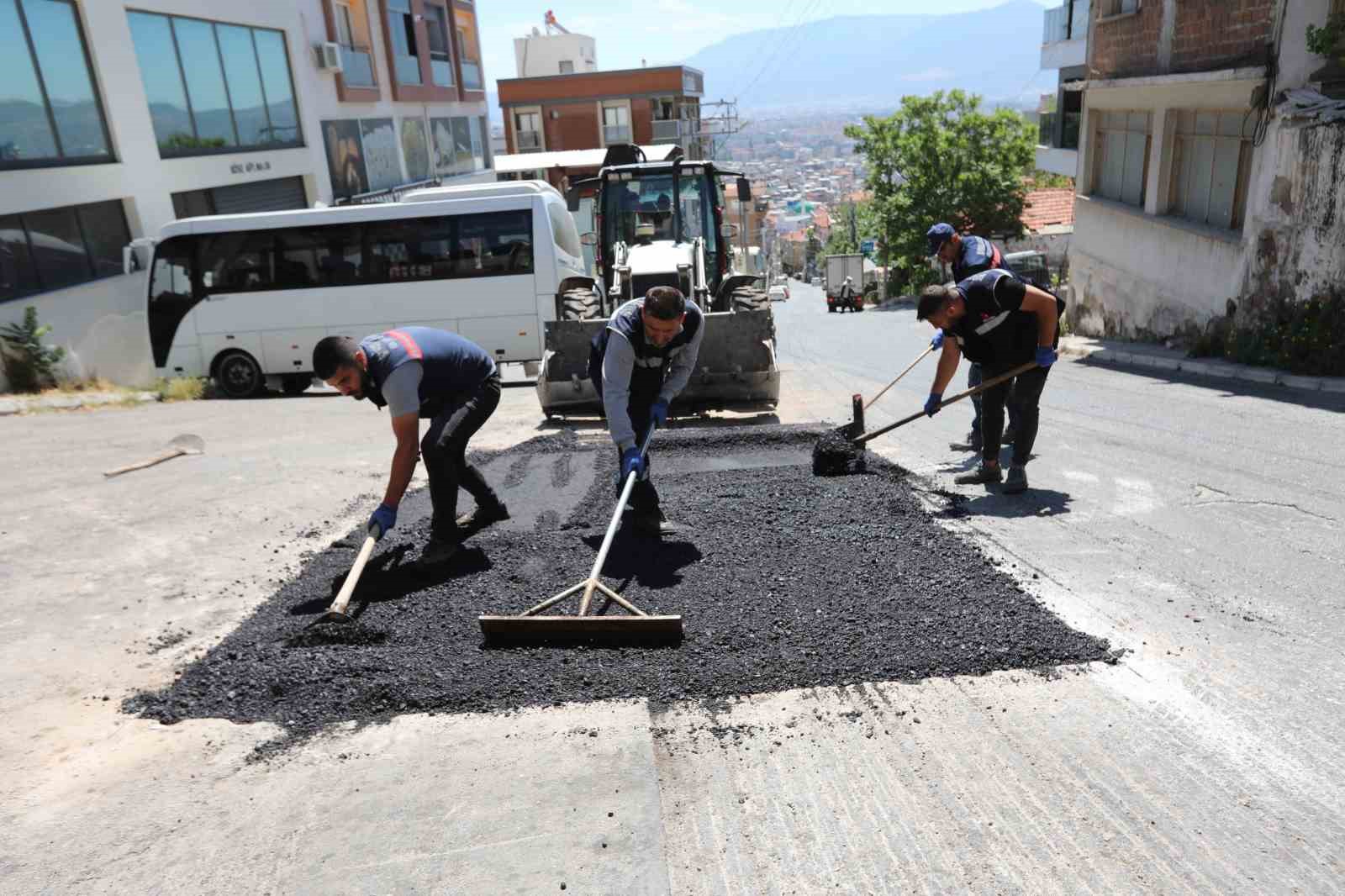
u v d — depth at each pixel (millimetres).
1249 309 10453
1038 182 52406
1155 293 13531
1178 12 12555
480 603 4016
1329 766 2564
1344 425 6629
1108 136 16141
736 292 9344
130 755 2924
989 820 2416
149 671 3539
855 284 43500
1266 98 10016
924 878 2217
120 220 15211
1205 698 2939
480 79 32250
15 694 3355
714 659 3379
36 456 7777
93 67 14516
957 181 39625
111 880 2340
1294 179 9445
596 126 46312
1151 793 2484
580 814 2523
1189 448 6121
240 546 5078
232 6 17984
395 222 13578
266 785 2738
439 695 3199
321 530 5344
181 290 13930
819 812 2488
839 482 5625
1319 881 2137
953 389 9891
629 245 10305
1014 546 4379
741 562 4312
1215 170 11953
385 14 24766
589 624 3512
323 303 13820
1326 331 8867
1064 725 2832
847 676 3199
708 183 10500
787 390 10281
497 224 13555
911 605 3715
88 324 14188
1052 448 6332
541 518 5270
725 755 2781
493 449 7336
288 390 14797
